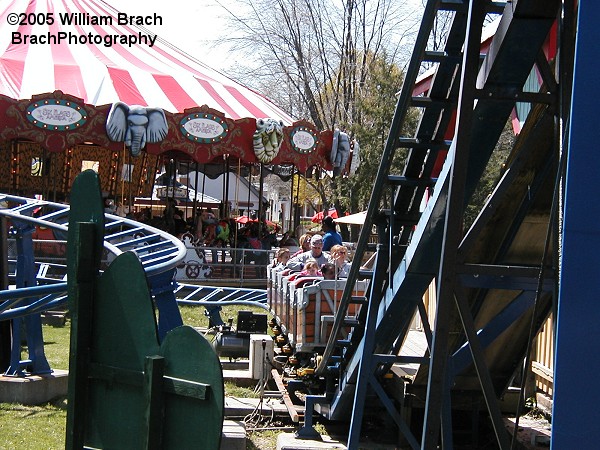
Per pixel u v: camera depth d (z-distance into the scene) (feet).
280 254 39.65
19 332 30.71
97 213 13.21
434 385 15.46
